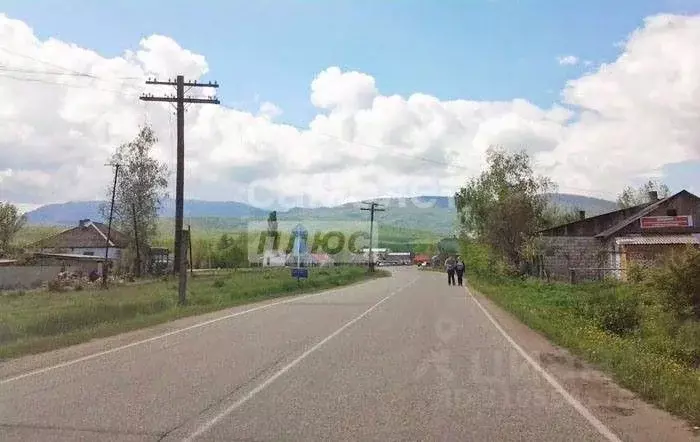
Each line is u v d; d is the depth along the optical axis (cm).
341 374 1050
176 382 972
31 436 668
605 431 718
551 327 1714
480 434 696
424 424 735
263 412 784
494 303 2817
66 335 1552
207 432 691
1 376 1024
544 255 5031
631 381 981
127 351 1308
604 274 4653
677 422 762
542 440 679
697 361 1708
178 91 3641
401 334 1628
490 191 5503
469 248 6350
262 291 3353
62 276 4819
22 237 8225
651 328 2136
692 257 2378
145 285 4384
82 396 869
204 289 3478
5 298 3459
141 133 6344
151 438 666
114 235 7800
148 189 6300
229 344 1418
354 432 696
